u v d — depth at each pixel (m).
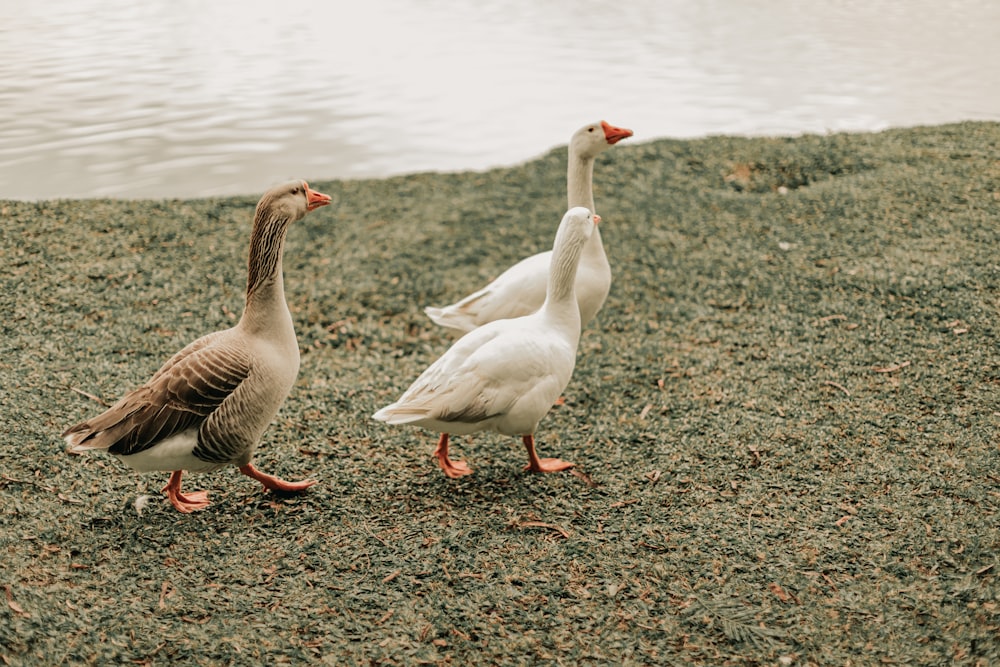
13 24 14.45
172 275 5.91
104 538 3.42
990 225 6.25
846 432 4.16
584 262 4.66
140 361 4.79
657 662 2.87
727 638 2.96
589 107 10.09
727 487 3.81
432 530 3.53
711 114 9.77
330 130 9.30
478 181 7.89
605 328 5.39
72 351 4.84
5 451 3.89
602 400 4.59
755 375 4.74
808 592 3.16
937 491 3.68
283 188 3.43
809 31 14.05
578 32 14.07
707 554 3.37
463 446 4.20
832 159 7.80
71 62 11.88
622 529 3.53
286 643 2.91
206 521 3.56
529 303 4.54
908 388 4.49
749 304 5.57
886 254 5.99
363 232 6.84
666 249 6.41
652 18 15.26
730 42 13.26
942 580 3.18
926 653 2.87
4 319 5.16
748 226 6.71
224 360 3.36
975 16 15.13
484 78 11.29
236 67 11.73
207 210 7.06
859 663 2.85
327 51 12.71
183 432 3.32
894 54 12.32
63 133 8.99
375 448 4.14
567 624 3.03
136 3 16.53
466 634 2.99
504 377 3.62
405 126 9.46
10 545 3.32
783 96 10.38
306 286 5.97
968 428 4.12
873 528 3.48
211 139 8.95
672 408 4.48
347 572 3.27
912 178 7.19
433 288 5.98
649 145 8.45
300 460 4.02
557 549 3.41
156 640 2.90
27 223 6.55
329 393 4.62
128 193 7.52
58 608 3.01
